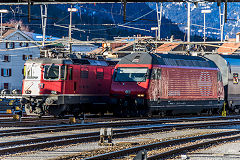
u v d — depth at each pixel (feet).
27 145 129.08
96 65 264.72
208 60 295.69
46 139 146.41
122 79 250.16
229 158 121.49
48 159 108.68
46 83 236.22
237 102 317.83
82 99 251.80
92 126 193.36
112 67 279.90
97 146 136.36
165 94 252.01
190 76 269.85
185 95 264.93
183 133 182.60
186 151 130.93
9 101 379.76
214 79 290.15
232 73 312.91
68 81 239.91
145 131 177.78
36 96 237.25
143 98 240.73
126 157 115.85
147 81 242.17
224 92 310.24
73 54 254.27
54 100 234.38
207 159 119.34
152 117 257.34
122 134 163.12
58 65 236.22
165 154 119.44
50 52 247.91
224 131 194.29
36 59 241.55
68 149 128.67
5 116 261.03
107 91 274.16
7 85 627.05
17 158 110.63
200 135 168.55
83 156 115.34
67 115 273.54
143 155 92.84
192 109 272.72
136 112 245.65
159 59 253.03
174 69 258.78
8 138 152.05
